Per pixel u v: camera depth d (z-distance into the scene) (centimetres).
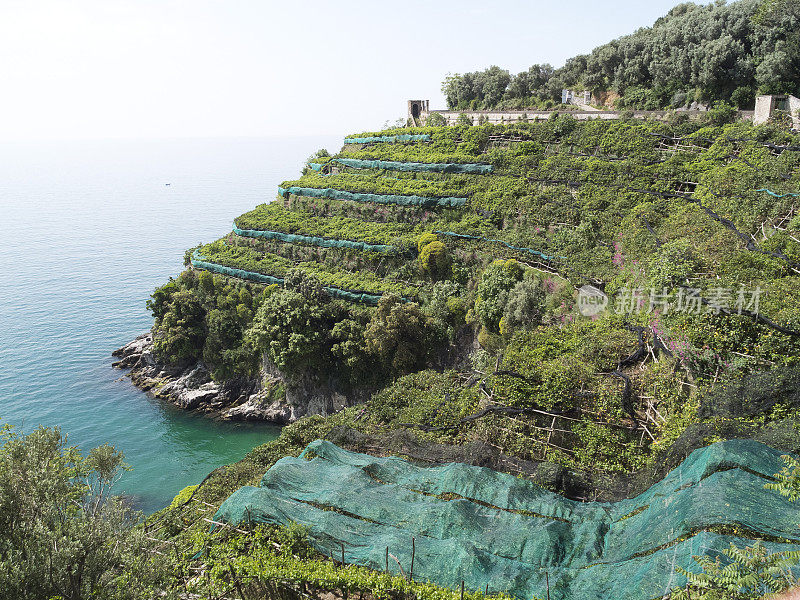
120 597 1470
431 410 2842
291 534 1822
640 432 2278
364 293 4772
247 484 2558
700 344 2342
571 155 5222
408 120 8025
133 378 6284
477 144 6006
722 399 1980
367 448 2595
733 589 1060
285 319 4600
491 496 1962
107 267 13700
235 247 6034
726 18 5491
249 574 1717
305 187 6347
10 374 6838
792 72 4856
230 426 5000
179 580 1838
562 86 6906
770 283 2530
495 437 2500
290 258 5650
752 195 3466
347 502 1994
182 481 4269
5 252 15625
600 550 1623
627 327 2770
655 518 1574
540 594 1436
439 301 4369
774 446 1648
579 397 2466
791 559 1037
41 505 1600
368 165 6462
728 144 4347
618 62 6350
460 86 7881
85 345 8006
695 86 5494
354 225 5550
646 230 3700
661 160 4656
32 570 1384
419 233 5094
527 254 4241
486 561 1596
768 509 1396
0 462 1648
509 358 2877
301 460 2388
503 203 4906
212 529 2034
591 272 3625
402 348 4262
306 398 4844
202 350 5612
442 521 1817
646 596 1283
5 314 9738
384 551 1672
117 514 1638
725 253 2823
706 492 1491
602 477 2078
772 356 2178
